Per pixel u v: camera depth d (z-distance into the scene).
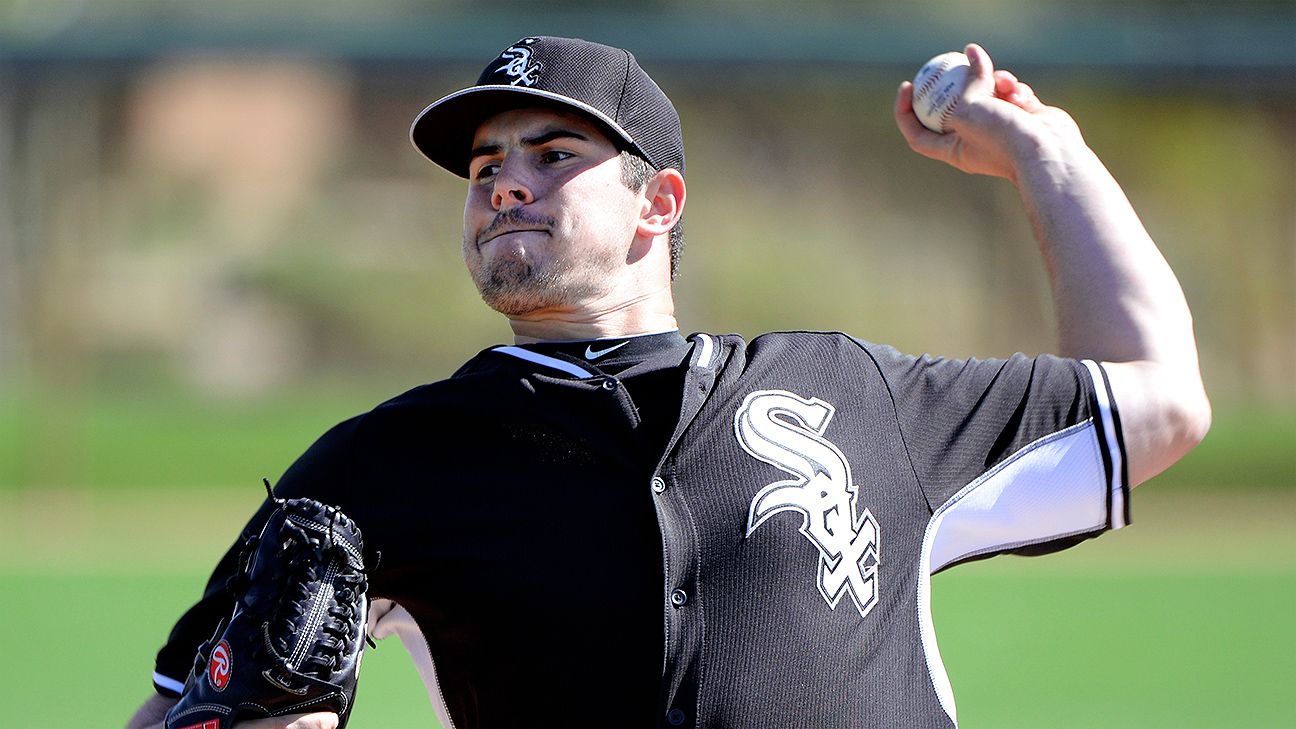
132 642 31.88
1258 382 98.19
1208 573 43.50
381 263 101.06
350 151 104.00
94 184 93.88
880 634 8.58
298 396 89.31
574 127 9.32
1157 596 39.25
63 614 35.59
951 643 32.34
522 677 8.27
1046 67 52.12
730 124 101.44
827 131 102.25
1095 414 9.44
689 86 54.38
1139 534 53.12
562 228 9.20
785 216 101.81
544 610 8.26
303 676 7.98
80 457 65.19
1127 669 29.23
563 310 9.44
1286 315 99.62
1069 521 9.49
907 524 8.88
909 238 102.62
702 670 8.14
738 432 8.69
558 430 8.62
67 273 85.38
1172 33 51.72
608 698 8.16
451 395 8.80
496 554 8.38
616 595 8.23
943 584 41.44
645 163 9.54
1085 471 9.39
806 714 8.20
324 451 8.85
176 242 99.75
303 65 52.94
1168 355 9.82
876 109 100.19
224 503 59.28
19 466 64.06
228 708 8.01
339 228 101.94
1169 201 100.00
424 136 9.89
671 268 9.95
